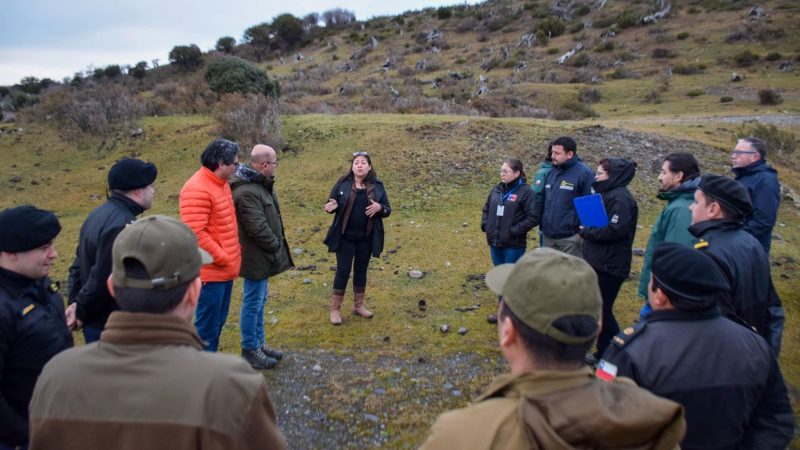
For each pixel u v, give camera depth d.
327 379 3.74
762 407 1.75
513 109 21.50
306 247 7.19
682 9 50.47
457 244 7.12
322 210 8.62
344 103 21.92
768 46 36.69
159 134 13.03
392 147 11.10
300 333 4.57
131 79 49.12
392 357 4.10
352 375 3.80
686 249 1.82
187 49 52.75
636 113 24.03
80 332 4.81
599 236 3.68
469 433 1.16
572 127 12.23
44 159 12.30
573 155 4.50
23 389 2.01
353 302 5.30
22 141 13.08
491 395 1.27
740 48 37.47
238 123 12.25
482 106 21.50
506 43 50.59
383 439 3.04
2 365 1.91
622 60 39.69
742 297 2.31
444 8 63.97
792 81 28.16
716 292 1.73
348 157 10.72
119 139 12.95
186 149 12.11
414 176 9.82
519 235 4.57
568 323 1.19
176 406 1.20
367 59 50.25
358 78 41.84
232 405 1.24
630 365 1.77
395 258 6.64
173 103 16.41
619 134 12.05
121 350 1.30
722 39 40.06
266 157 3.68
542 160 10.42
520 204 4.58
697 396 1.67
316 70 46.91
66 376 1.26
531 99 28.59
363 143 11.38
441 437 1.19
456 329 4.64
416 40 55.91
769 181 3.71
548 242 4.68
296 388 3.61
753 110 22.17
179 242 1.42
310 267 6.39
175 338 1.34
